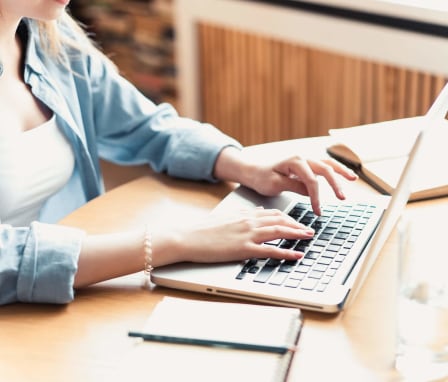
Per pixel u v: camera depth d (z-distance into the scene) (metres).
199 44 3.11
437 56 2.34
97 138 1.88
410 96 2.47
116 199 1.58
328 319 1.17
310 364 1.08
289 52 2.79
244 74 2.98
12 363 1.11
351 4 2.51
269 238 1.32
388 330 1.15
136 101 1.85
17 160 1.62
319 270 1.26
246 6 2.85
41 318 1.22
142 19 3.37
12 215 1.65
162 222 1.48
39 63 1.72
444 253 1.10
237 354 1.08
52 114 1.74
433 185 1.53
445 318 1.05
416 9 2.35
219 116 3.15
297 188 1.52
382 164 1.63
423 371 1.06
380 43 2.48
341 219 1.43
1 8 1.62
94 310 1.23
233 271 1.27
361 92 2.61
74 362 1.11
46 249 1.27
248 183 1.57
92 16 3.53
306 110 2.81
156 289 1.27
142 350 1.10
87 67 1.85
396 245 1.37
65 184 1.77
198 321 1.15
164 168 1.71
